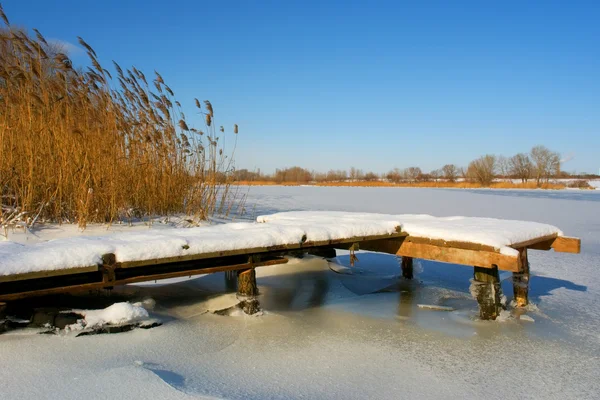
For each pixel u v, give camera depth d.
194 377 2.50
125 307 3.10
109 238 3.30
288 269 5.56
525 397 2.59
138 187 6.79
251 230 3.72
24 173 5.62
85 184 5.75
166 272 3.29
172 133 7.55
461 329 3.72
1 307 2.72
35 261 2.60
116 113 6.82
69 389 2.19
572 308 4.39
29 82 5.77
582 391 2.69
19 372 2.33
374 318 3.95
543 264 6.44
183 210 7.74
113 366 2.49
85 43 6.34
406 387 2.64
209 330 3.29
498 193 27.36
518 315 4.14
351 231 4.02
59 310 3.03
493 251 3.60
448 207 15.31
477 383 2.74
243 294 3.70
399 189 33.59
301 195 22.30
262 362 2.84
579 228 9.99
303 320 3.78
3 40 6.09
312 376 2.70
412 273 5.53
